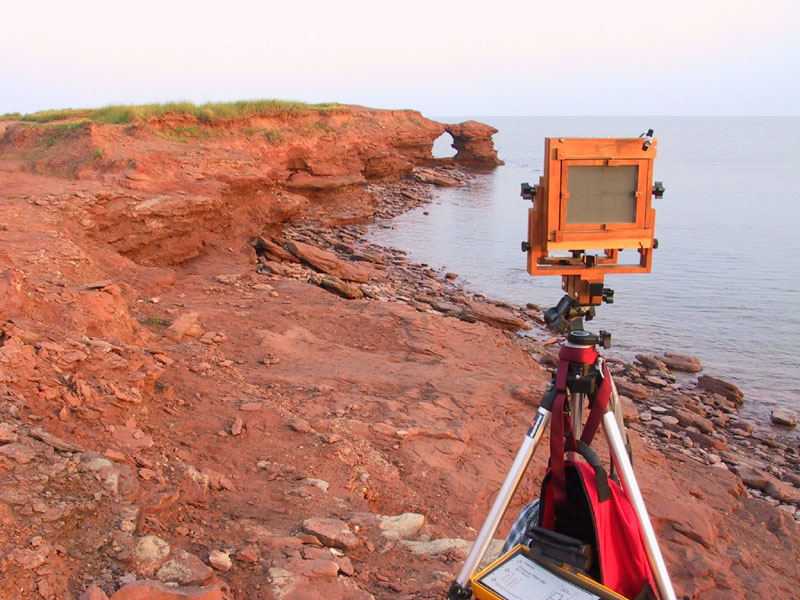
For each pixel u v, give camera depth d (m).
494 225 36.44
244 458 5.80
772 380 15.77
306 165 36.09
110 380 5.97
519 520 3.20
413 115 56.31
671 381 15.36
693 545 6.41
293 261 19.75
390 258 26.83
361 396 8.73
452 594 2.92
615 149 2.67
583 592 2.52
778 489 9.76
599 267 2.77
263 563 3.91
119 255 13.92
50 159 17.47
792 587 6.33
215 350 9.97
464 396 9.23
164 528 4.07
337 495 5.50
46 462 3.87
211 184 17.97
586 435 2.74
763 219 41.16
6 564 3.10
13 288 7.26
